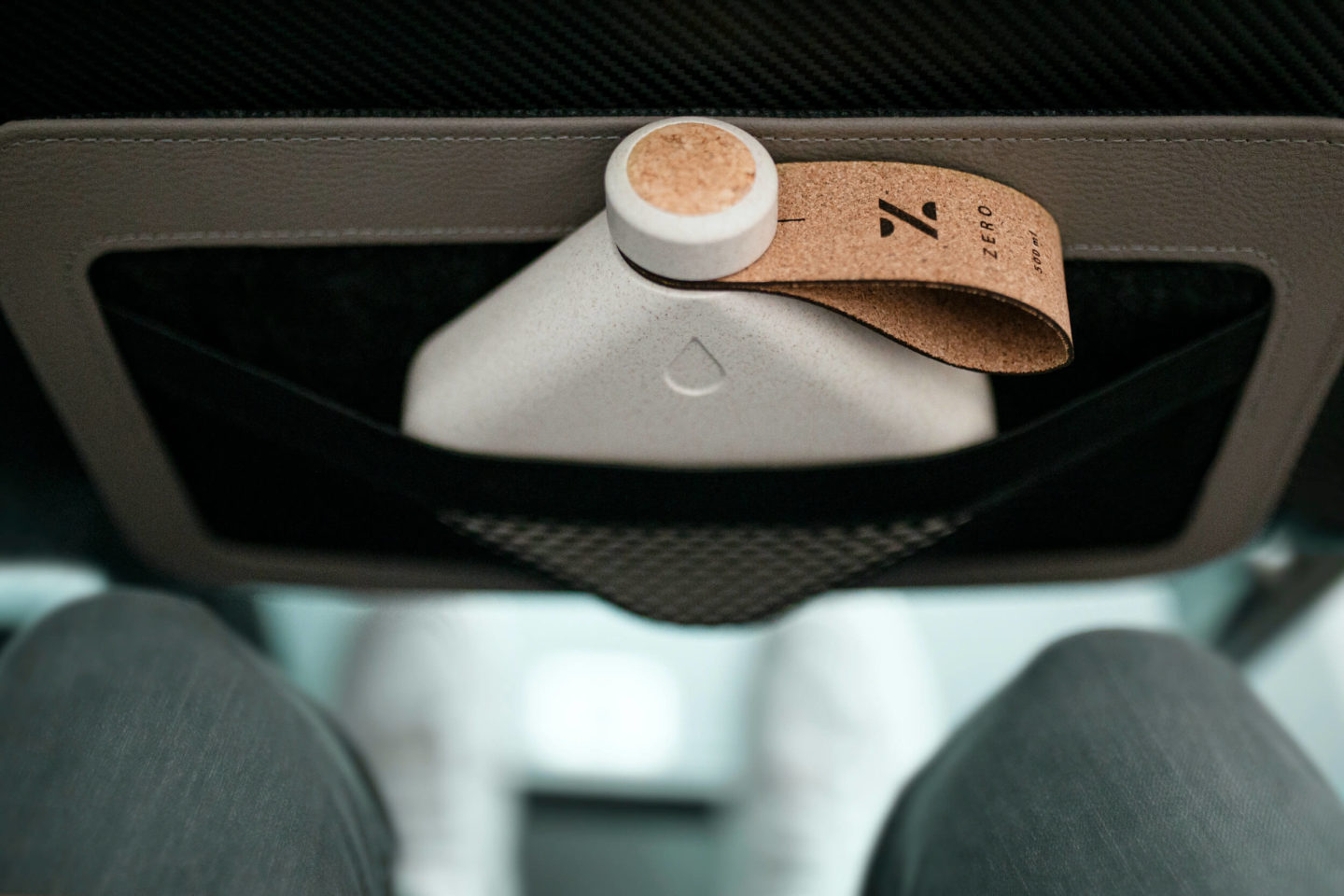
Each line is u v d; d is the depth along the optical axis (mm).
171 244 489
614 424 487
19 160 456
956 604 1186
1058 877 481
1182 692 546
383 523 640
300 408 542
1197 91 449
